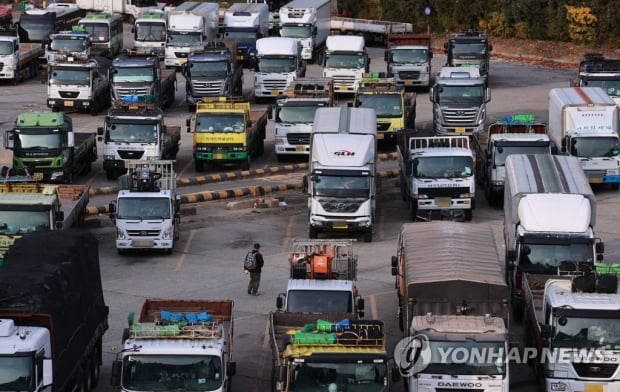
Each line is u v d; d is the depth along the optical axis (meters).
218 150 156.00
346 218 124.62
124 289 108.38
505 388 75.12
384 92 171.75
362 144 126.81
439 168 133.00
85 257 82.81
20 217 110.75
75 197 126.56
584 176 109.06
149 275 113.19
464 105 172.75
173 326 75.50
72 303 76.81
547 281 88.44
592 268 92.69
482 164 148.25
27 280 74.06
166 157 157.75
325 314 83.00
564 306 79.56
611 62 199.38
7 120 189.62
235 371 81.69
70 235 84.56
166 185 128.50
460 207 132.62
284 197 145.88
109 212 123.50
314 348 72.69
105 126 152.75
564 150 146.75
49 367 70.75
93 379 83.38
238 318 99.81
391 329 97.19
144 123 152.38
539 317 86.00
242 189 145.88
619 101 186.50
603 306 79.44
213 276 112.94
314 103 163.25
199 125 157.00
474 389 75.19
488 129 163.88
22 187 116.19
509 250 104.69
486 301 85.06
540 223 100.88
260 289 108.44
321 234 128.75
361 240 126.81
